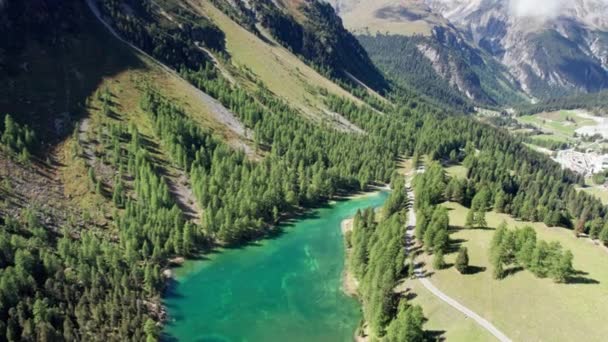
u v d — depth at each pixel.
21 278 93.06
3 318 87.50
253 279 121.94
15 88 146.75
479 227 122.88
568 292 93.38
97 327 91.94
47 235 111.44
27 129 132.25
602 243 117.81
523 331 86.19
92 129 147.88
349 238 139.62
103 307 95.06
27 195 119.19
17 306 87.62
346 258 133.88
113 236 123.31
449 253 111.06
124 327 91.75
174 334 100.81
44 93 151.50
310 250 137.88
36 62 160.25
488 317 90.81
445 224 113.75
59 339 86.44
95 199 128.88
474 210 133.12
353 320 106.81
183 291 115.56
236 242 138.50
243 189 147.50
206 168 156.38
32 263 98.44
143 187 133.25
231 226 137.00
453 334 87.69
